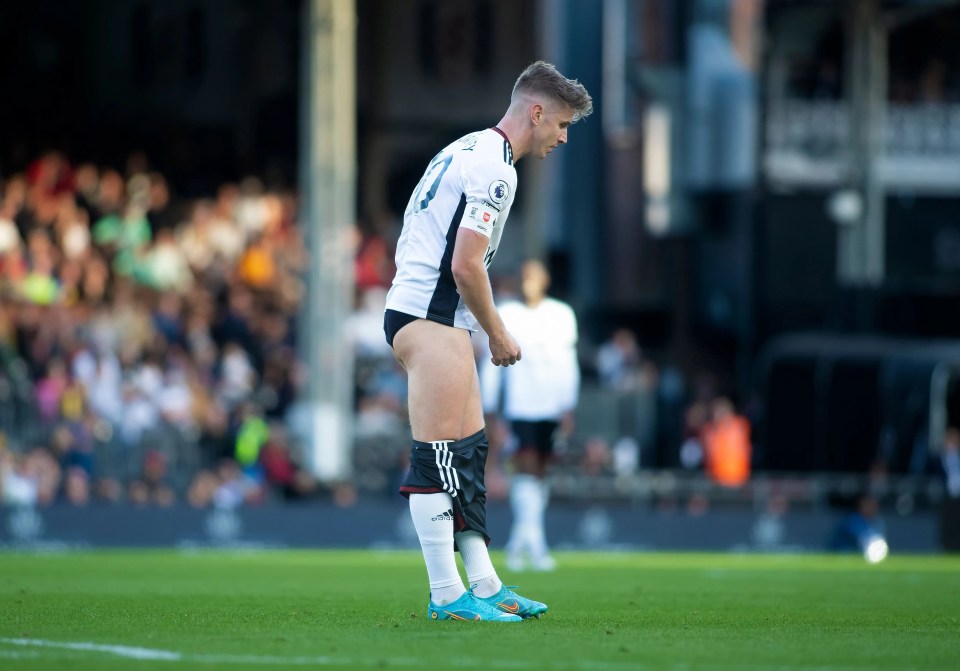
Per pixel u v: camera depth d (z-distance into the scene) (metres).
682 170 107.56
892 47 105.88
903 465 77.56
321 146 75.44
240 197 91.56
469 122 114.31
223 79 108.81
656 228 107.75
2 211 80.94
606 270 109.00
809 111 104.88
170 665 14.78
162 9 107.31
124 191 89.12
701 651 16.75
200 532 60.91
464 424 20.39
